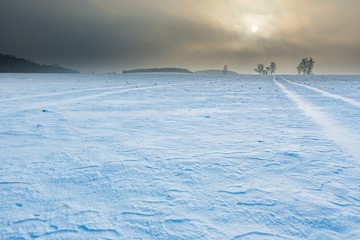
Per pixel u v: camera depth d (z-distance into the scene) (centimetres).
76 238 245
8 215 284
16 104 1246
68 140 605
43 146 553
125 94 1862
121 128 745
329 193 333
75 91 2033
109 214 286
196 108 1182
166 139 616
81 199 321
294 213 286
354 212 288
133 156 485
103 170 414
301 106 1222
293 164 439
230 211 291
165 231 255
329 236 247
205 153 504
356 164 437
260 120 873
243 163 446
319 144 564
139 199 320
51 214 285
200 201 314
